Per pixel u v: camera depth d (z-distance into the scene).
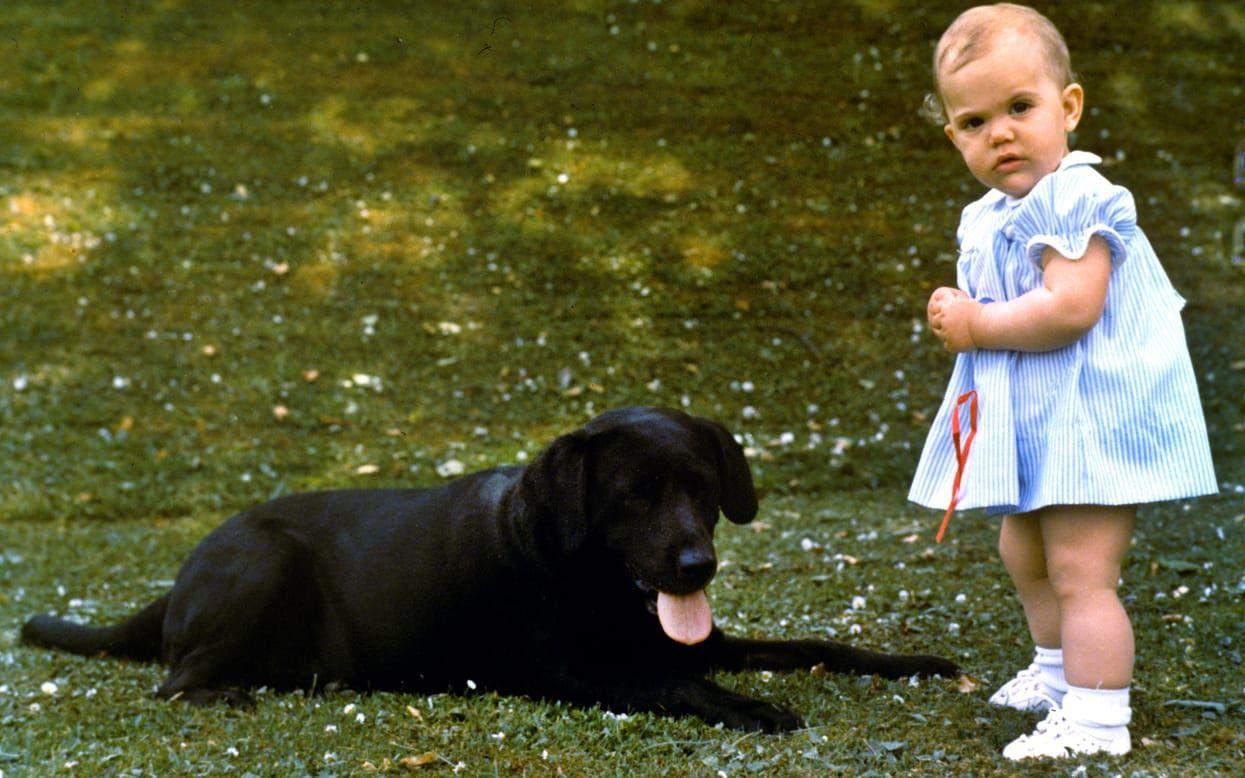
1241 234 16.75
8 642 7.45
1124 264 4.66
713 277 15.80
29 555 9.99
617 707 5.47
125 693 6.18
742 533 9.69
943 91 5.00
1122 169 18.44
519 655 5.78
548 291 15.52
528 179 17.70
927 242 16.64
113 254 16.06
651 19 21.36
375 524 6.33
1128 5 22.55
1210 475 4.50
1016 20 4.88
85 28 20.77
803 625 6.98
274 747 5.15
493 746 5.04
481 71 19.98
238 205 17.09
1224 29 22.05
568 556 5.55
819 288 15.69
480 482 6.18
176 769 4.95
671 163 18.08
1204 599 6.86
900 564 8.33
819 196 17.53
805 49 20.80
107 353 14.28
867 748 4.77
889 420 13.02
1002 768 4.48
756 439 12.55
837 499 10.95
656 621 5.72
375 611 6.07
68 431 12.82
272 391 13.55
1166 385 4.56
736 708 5.25
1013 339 4.66
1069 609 4.62
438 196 17.30
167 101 19.22
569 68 20.09
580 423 13.04
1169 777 4.27
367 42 20.62
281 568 6.18
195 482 11.91
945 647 6.39
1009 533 5.14
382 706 5.68
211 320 14.89
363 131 18.64
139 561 9.79
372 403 13.41
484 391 13.62
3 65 19.83
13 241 16.14
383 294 15.44
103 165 17.78
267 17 21.27
